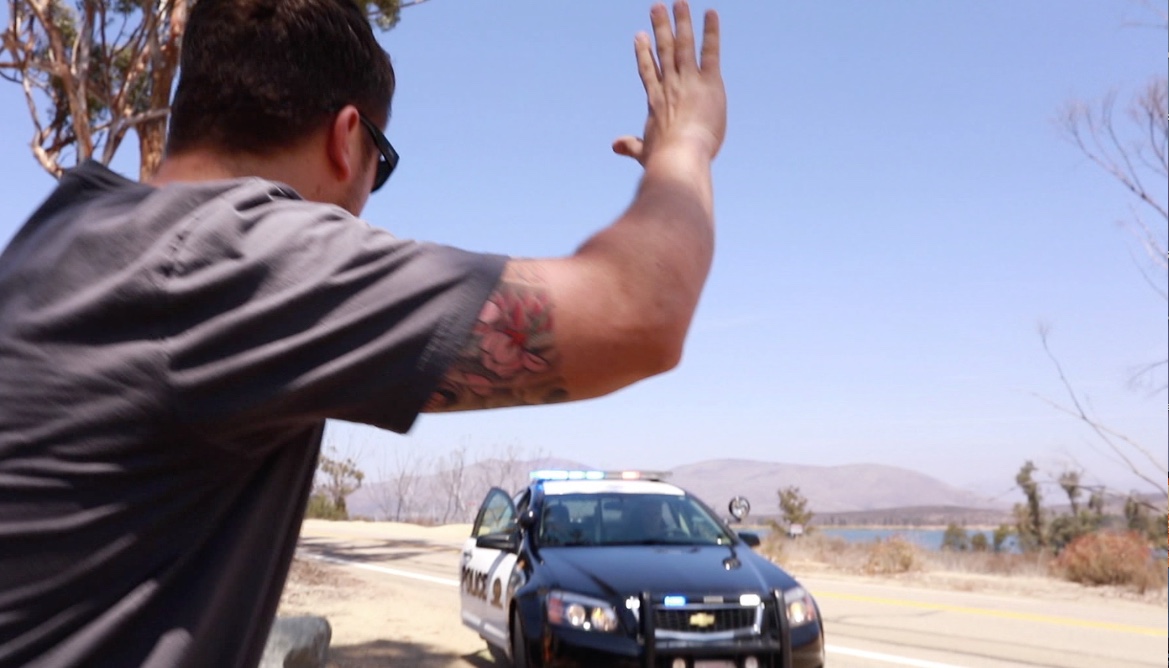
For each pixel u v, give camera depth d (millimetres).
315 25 1449
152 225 1240
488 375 1223
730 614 6336
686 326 1282
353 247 1250
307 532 29125
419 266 1248
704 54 1567
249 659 1337
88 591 1194
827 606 12719
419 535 28453
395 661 8531
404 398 1220
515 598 7160
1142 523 15047
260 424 1227
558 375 1248
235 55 1417
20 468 1171
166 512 1222
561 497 8203
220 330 1186
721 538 7902
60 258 1246
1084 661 8984
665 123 1512
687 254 1303
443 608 11773
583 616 6391
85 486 1180
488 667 8461
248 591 1309
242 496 1297
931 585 15266
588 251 1296
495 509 9195
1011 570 17266
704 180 1433
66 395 1181
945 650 9492
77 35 13078
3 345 1216
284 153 1441
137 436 1184
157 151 12438
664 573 6660
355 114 1488
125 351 1188
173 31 12250
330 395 1212
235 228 1236
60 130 14281
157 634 1221
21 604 1170
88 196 1360
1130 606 12656
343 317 1211
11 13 12719
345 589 13055
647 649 6168
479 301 1221
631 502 8211
